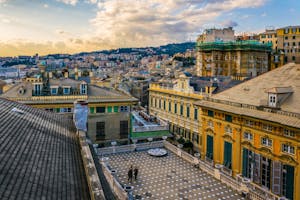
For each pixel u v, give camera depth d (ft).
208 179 101.30
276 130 102.12
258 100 117.39
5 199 31.24
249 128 113.60
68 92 164.55
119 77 433.07
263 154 107.96
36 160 46.29
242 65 307.37
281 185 101.40
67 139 68.90
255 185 104.83
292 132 96.58
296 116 96.37
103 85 240.12
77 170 51.49
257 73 312.29
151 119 215.31
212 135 135.33
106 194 52.65
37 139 56.85
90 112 161.17
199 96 186.91
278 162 101.50
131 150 131.54
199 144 191.31
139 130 176.96
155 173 106.32
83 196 42.29
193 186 95.45
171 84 233.96
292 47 410.52
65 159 53.78
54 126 75.92
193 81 215.51
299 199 95.20
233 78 233.55
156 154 123.65
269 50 321.73
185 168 111.75
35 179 39.88
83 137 71.10
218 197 87.92
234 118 120.78
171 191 91.71
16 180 36.73
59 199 37.96
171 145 132.57
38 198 35.40
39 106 151.84
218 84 193.26
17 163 41.55
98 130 163.43
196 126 193.16
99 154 124.88
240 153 118.93
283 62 360.89
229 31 365.81
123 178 101.65
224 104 128.67
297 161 95.14
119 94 176.76
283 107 105.19
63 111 156.46
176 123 217.97
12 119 61.72
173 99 220.43
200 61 340.18
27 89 163.94
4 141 46.70
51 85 165.27
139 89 368.27
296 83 114.62
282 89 108.88
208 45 321.52
